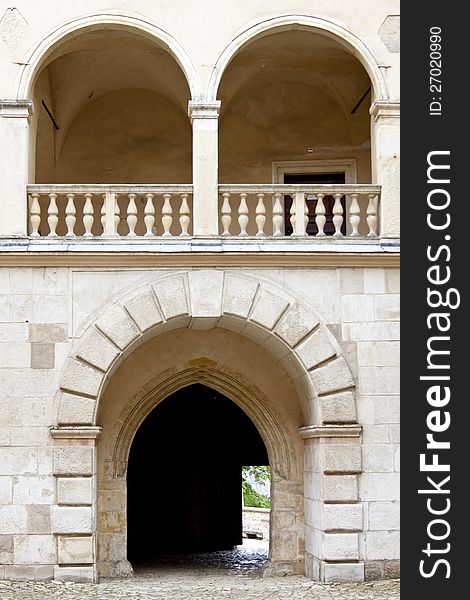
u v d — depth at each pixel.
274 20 15.11
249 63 17.38
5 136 14.67
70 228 14.68
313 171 18.58
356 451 14.45
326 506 14.35
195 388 23.44
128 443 16.23
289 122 18.69
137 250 14.44
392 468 14.49
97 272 14.61
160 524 23.22
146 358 16.23
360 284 14.81
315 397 14.66
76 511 14.10
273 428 16.50
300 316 14.67
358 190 14.95
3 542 14.00
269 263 14.72
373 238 14.82
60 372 14.38
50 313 14.46
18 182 14.59
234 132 18.62
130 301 14.52
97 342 14.43
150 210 14.80
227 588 14.34
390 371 14.66
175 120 18.72
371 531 14.36
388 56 15.18
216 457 23.55
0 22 14.91
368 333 14.73
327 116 18.67
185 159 18.66
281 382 16.45
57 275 14.54
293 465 16.31
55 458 14.16
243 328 15.42
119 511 15.98
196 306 14.62
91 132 18.66
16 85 14.78
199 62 15.02
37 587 13.48
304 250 14.59
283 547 16.17
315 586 13.96
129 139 18.69
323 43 16.64
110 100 18.66
